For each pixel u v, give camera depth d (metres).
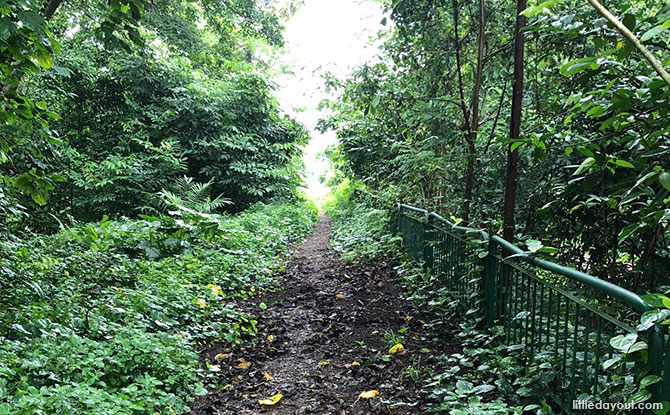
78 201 12.68
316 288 6.54
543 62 4.73
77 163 12.56
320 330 4.83
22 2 2.70
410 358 3.91
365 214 10.25
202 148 14.72
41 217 8.14
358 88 6.33
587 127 3.78
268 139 16.92
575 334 2.56
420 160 6.14
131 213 13.34
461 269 4.84
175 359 3.60
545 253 3.22
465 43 6.09
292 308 5.65
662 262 3.73
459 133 5.62
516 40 4.04
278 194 16.50
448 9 5.92
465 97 6.58
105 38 4.56
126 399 2.87
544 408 2.66
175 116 14.41
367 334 4.63
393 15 6.07
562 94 4.59
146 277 5.47
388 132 8.03
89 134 13.99
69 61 12.80
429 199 7.41
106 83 14.02
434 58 6.16
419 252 6.73
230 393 3.49
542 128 4.36
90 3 10.30
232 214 15.05
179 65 15.47
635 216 3.48
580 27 2.48
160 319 4.27
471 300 4.52
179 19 16.02
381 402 3.21
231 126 15.05
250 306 5.70
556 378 2.77
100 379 3.14
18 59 3.13
